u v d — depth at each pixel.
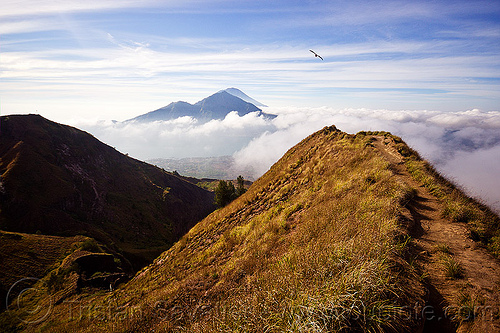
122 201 109.44
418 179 10.56
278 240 9.44
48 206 78.69
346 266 4.29
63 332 11.13
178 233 114.44
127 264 46.47
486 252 5.62
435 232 6.55
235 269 8.84
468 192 8.70
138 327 7.84
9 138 100.44
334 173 14.04
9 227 67.62
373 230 5.72
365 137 19.61
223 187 48.62
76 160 112.62
